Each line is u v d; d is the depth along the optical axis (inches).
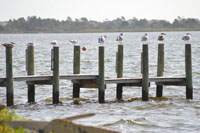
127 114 1888.5
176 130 1659.7
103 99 2103.8
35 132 996.6
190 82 2183.8
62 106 2039.9
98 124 1701.5
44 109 1969.7
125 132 1617.9
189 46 2160.4
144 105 2064.5
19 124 1013.8
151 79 2162.9
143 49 2117.4
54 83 2044.8
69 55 5580.7
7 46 1946.4
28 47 2127.2
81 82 2167.8
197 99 2229.3
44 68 3895.2
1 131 982.4
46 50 6791.3
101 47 2064.5
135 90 2541.8
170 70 3718.0
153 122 1760.6
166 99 2224.4
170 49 6663.4
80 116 1014.4
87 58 5093.5
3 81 1979.6
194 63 4247.0
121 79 2137.1
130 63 4335.6
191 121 1787.6
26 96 2384.4
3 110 1075.3
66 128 989.2
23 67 4003.4
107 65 4121.6
